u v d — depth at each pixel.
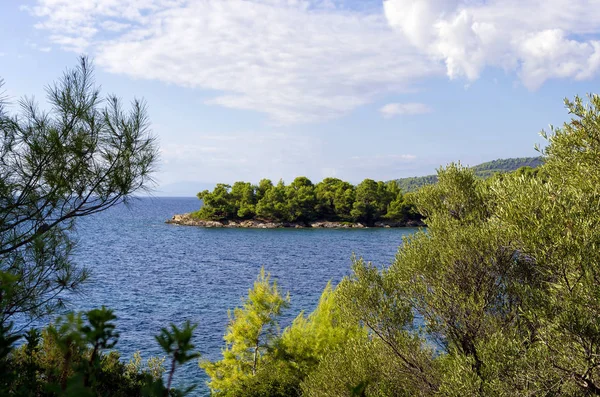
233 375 17.72
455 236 11.01
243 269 62.06
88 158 6.22
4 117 5.76
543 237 7.98
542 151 9.70
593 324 7.38
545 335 8.00
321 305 18.06
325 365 13.38
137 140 6.39
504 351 8.73
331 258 73.00
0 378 2.08
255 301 17.98
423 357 11.52
